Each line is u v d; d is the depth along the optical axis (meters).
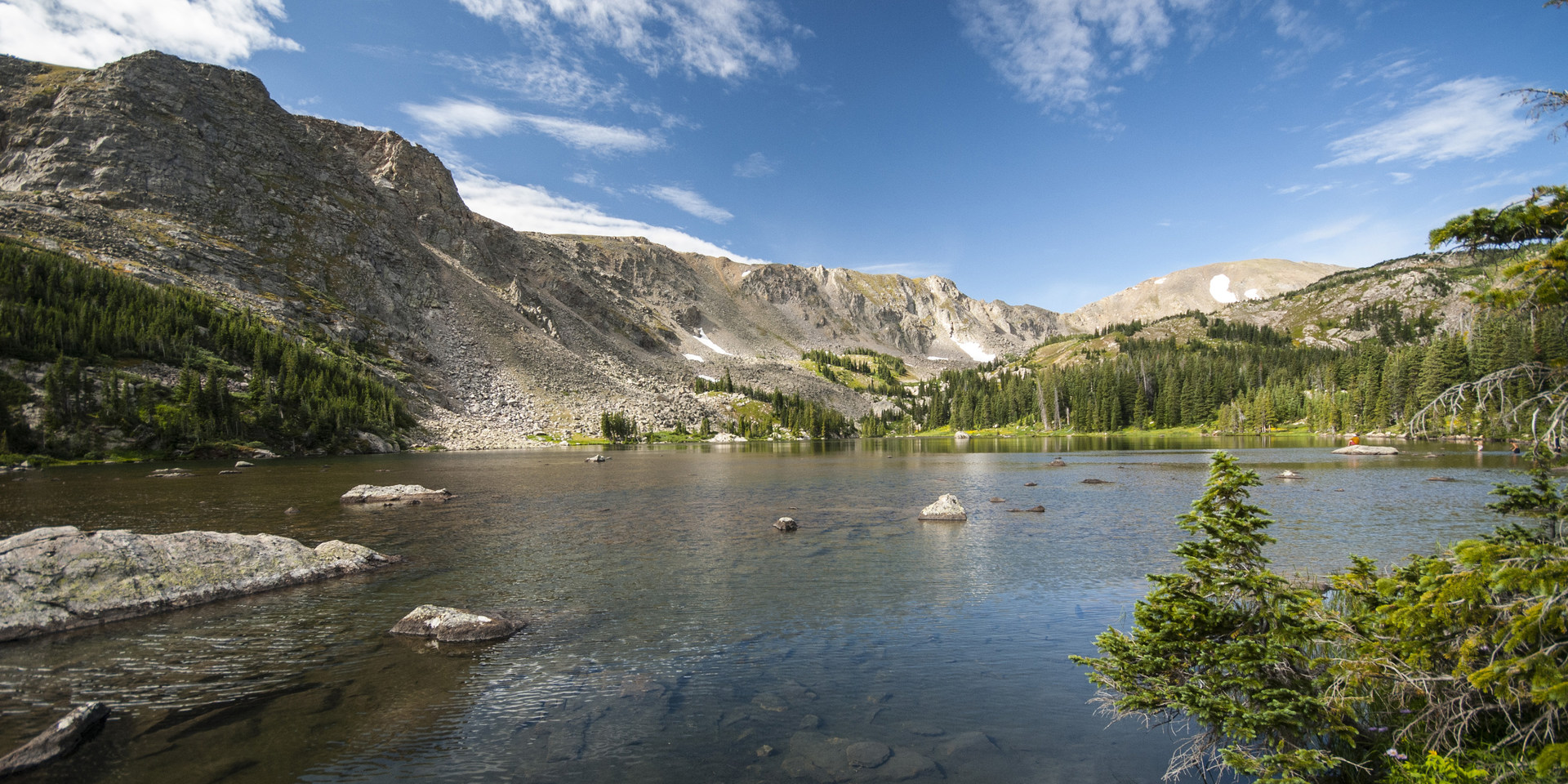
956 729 11.91
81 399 89.62
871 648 16.59
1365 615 10.89
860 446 170.12
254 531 34.38
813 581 23.75
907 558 27.83
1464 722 8.98
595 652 16.42
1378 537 30.30
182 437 95.00
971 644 16.83
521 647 16.81
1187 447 119.56
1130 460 89.75
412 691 13.91
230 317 130.88
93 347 99.38
